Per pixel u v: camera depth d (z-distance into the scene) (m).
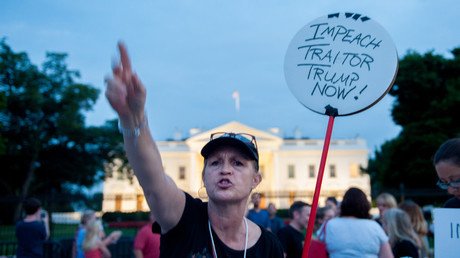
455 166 2.56
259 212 9.19
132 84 1.58
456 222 2.31
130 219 33.12
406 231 4.08
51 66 36.91
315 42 2.44
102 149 41.66
